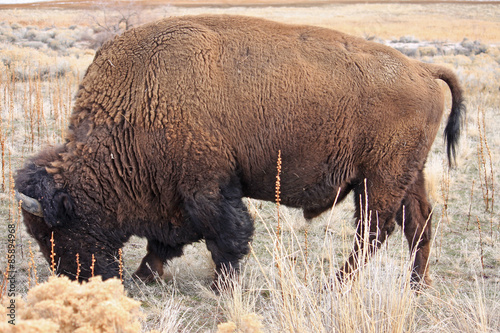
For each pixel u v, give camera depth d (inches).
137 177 154.9
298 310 126.5
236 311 137.6
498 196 266.5
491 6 3029.0
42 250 150.9
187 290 167.9
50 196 142.7
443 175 263.7
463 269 187.6
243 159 161.3
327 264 187.8
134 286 167.0
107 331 81.3
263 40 162.7
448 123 185.5
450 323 132.0
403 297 124.6
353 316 121.0
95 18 1358.3
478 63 845.2
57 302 81.3
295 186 168.4
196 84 154.6
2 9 2647.6
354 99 162.2
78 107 158.1
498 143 354.0
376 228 169.0
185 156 153.8
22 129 334.0
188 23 162.1
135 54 157.4
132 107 153.5
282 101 159.2
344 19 2155.5
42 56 686.5
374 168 166.1
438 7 2989.7
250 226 165.6
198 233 165.9
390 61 167.6
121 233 158.9
